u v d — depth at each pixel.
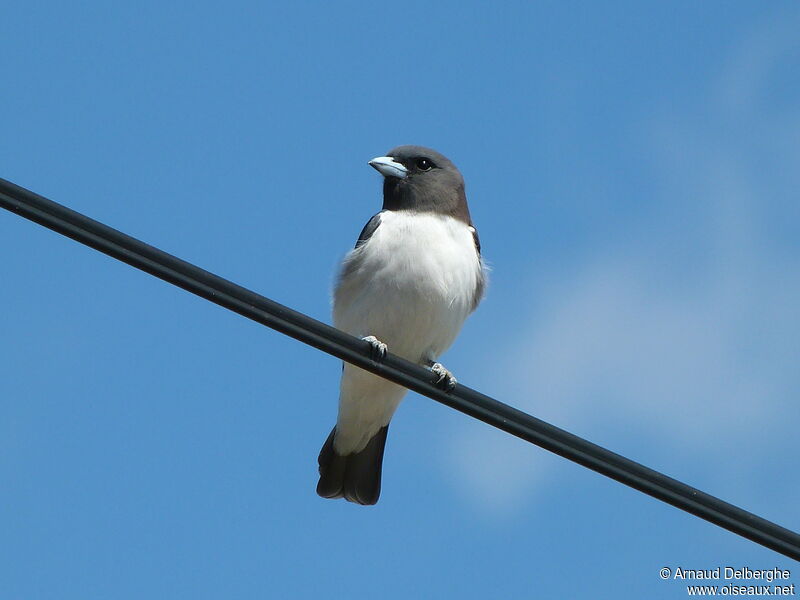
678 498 9.34
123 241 8.62
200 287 8.91
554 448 9.43
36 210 8.41
